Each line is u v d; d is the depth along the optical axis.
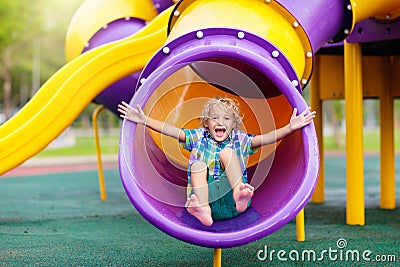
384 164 6.23
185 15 3.55
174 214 3.15
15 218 5.64
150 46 4.61
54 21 28.53
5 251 3.97
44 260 3.68
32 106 4.56
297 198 2.78
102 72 4.56
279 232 4.67
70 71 4.61
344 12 4.16
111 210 6.24
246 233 2.71
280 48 3.37
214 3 3.46
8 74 29.08
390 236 4.45
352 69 5.06
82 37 5.99
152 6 6.04
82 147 24.94
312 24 3.82
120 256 3.78
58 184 9.60
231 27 3.12
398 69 6.23
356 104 5.04
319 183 6.73
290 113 4.00
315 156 2.92
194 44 3.12
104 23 5.97
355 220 5.05
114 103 6.21
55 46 30.00
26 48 28.88
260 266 3.51
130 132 2.99
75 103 4.54
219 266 3.15
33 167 14.48
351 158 5.05
